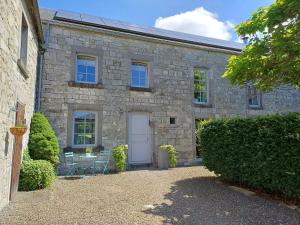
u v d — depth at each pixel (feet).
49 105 25.02
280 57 17.08
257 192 16.65
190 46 32.96
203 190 17.60
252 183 16.74
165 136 30.66
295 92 40.91
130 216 12.28
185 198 15.66
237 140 17.65
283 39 16.67
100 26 28.53
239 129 17.56
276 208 13.48
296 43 16.48
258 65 18.65
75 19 27.84
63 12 31.83
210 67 34.53
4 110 12.34
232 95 35.58
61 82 25.72
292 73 18.47
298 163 13.42
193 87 33.06
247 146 16.70
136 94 29.40
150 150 30.09
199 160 32.24
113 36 28.78
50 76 25.30
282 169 14.23
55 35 25.95
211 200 15.20
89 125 27.22
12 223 11.07
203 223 11.55
